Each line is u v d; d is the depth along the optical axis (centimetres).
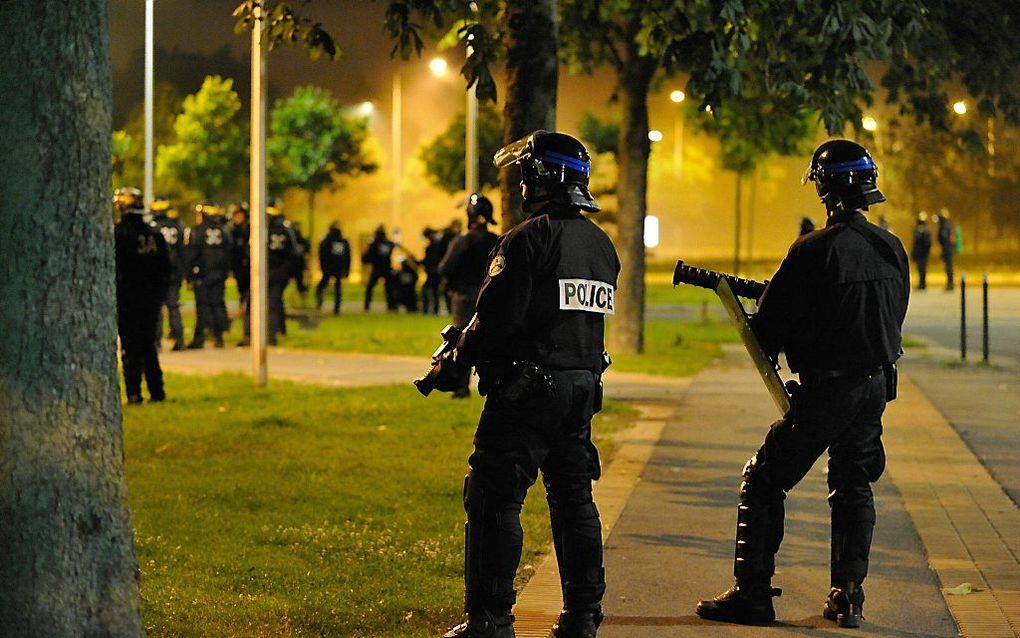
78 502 559
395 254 4450
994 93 1666
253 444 1495
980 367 2459
